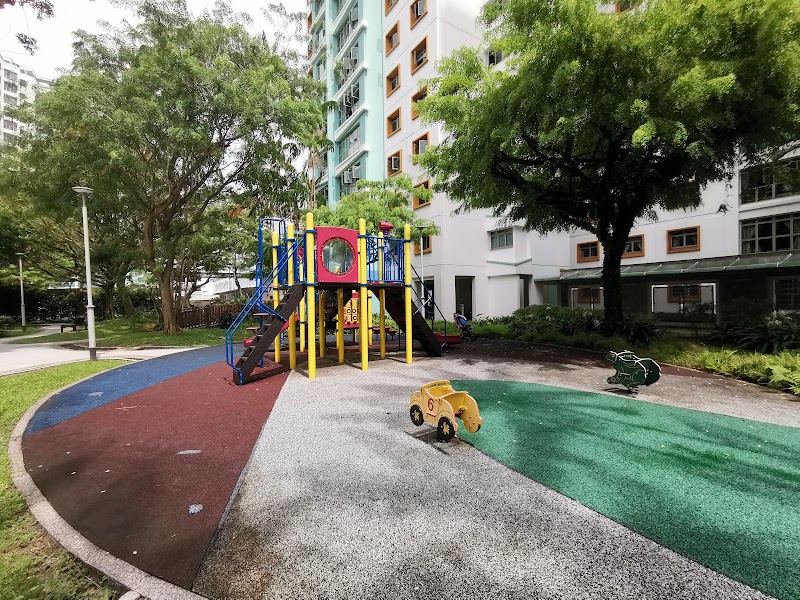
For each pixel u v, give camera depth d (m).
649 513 3.16
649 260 21.50
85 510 3.44
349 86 28.58
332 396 7.16
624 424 5.33
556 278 22.83
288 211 21.47
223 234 22.62
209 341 17.58
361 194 18.48
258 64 15.76
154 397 7.55
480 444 4.70
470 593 2.33
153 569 2.62
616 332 12.05
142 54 14.38
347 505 3.38
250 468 4.18
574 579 2.44
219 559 2.71
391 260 10.75
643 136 6.63
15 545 3.00
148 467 4.32
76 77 13.63
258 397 7.28
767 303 13.98
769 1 6.60
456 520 3.11
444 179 11.18
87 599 2.37
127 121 12.63
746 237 17.84
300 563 2.64
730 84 6.58
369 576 2.50
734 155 9.77
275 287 10.25
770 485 3.61
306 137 15.98
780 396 6.70
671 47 7.38
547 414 5.80
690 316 15.42
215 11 15.31
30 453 4.88
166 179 19.12
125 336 20.38
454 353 11.98
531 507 3.28
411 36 23.64
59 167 15.05
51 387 8.59
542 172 12.48
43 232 23.78
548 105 8.03
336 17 31.66
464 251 23.25
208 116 14.68
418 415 5.19
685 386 7.41
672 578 2.44
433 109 9.92
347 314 15.04
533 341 13.88
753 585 2.37
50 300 41.53
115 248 20.91
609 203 11.55
